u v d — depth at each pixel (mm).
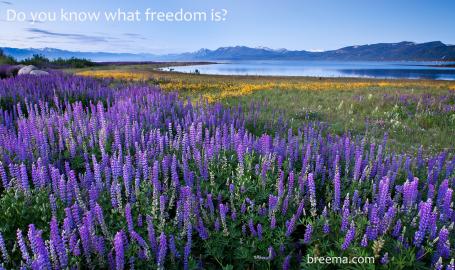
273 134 9969
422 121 13016
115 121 8047
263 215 4715
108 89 14742
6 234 4258
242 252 4234
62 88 13672
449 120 13039
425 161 7430
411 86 28484
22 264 3520
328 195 5359
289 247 4383
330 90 23859
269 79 38688
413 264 3744
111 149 6824
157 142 6969
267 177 5664
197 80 30453
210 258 4520
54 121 7988
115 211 4535
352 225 3852
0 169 4992
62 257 3559
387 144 9750
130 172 5246
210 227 4676
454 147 9625
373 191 5047
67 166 5473
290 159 6266
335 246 4082
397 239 4121
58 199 4789
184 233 4270
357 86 28234
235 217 4645
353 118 13164
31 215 4555
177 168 6102
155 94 11992
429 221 3963
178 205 4414
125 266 3965
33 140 6781
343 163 6641
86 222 3961
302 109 14805
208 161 6109
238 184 5328
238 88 23562
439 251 3762
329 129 11234
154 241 3982
